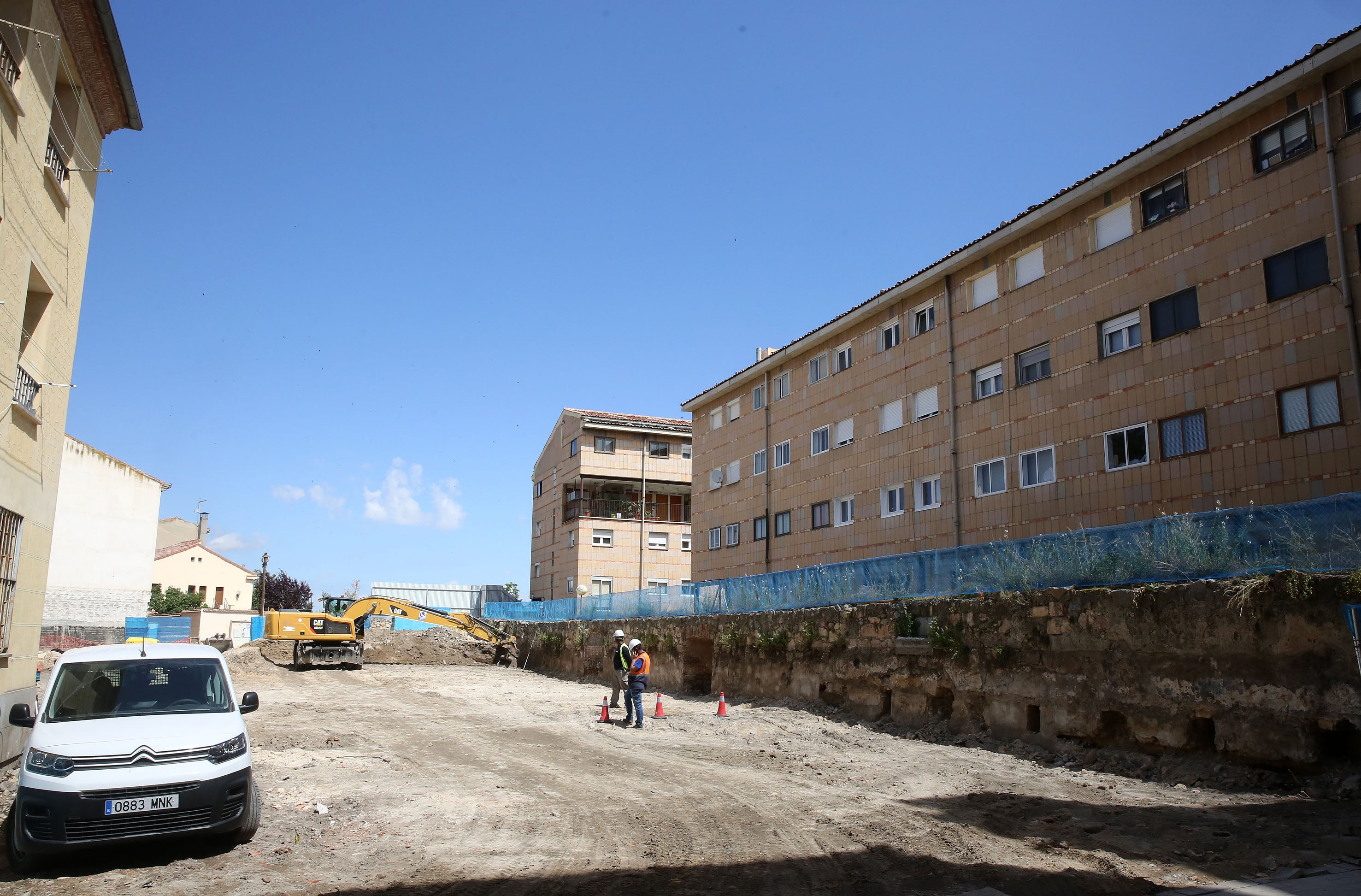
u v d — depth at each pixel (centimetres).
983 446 2442
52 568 4528
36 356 1383
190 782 841
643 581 5141
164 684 980
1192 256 1914
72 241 1488
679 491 5384
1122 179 2077
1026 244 2352
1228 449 1805
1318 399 1658
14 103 1166
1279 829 852
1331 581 979
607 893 734
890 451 2811
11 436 1274
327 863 835
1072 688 1309
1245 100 1789
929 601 1639
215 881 777
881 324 2917
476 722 1969
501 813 1041
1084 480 2125
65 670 974
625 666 2102
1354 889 679
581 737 1706
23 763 840
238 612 5416
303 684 3041
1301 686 999
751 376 3644
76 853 847
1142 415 1992
